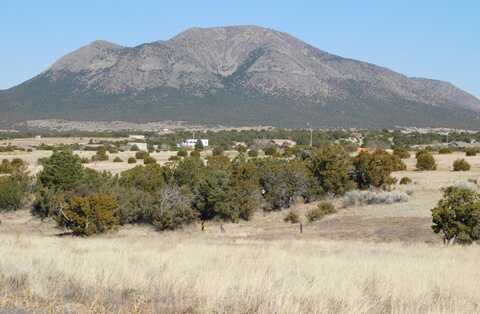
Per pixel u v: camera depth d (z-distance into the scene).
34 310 10.24
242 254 20.72
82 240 31.70
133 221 51.09
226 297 11.09
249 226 52.16
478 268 17.83
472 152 108.44
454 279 14.32
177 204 50.94
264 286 11.88
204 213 54.50
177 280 12.63
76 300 11.21
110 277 12.86
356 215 50.56
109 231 45.22
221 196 53.31
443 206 33.72
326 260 18.73
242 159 69.50
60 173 56.59
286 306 10.31
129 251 20.92
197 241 31.92
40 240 28.00
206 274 13.31
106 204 44.59
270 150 109.94
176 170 62.25
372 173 62.38
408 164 90.06
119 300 11.26
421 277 14.28
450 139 182.75
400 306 10.97
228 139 183.88
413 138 177.88
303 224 50.72
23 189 57.59
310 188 60.03
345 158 63.19
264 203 58.47
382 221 46.19
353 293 11.56
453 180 64.62
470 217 32.75
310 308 10.59
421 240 36.38
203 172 60.53
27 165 82.75
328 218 51.56
